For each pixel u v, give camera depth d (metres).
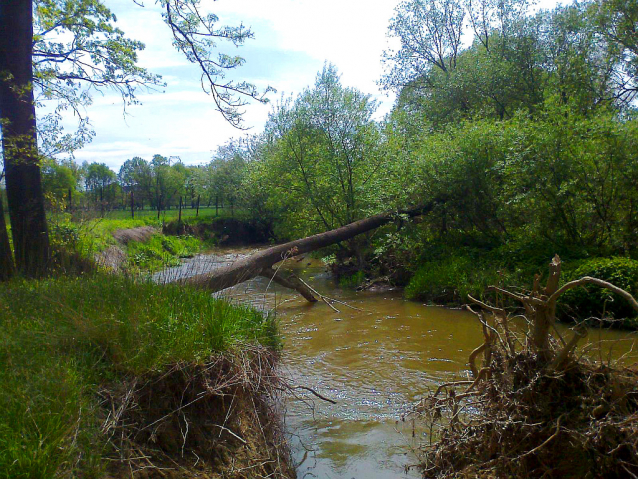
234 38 8.09
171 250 20.45
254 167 18.59
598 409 3.15
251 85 8.16
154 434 3.32
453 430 3.96
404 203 14.05
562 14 19.70
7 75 7.38
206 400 3.77
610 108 16.41
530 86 19.81
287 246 11.48
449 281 11.02
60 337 3.73
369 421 5.08
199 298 4.93
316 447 4.55
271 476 3.68
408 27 25.36
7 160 7.59
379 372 6.52
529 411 3.33
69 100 8.57
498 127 13.08
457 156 12.67
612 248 10.52
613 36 17.20
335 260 15.88
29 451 2.55
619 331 7.92
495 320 4.06
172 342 3.85
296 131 15.52
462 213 13.17
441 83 22.00
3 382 3.06
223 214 31.14
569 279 9.05
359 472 4.09
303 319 9.69
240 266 9.66
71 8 8.20
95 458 2.83
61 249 7.27
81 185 14.24
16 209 7.72
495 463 3.41
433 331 8.58
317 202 15.50
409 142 15.16
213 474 3.32
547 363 3.42
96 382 3.43
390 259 14.39
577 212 11.12
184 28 7.92
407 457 4.33
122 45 8.78
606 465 2.95
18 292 4.81
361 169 15.28
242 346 4.30
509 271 10.55
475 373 4.07
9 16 7.63
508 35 20.73
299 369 6.70
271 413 4.41
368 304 11.16
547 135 11.10
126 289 4.72
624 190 10.52
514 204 11.68
